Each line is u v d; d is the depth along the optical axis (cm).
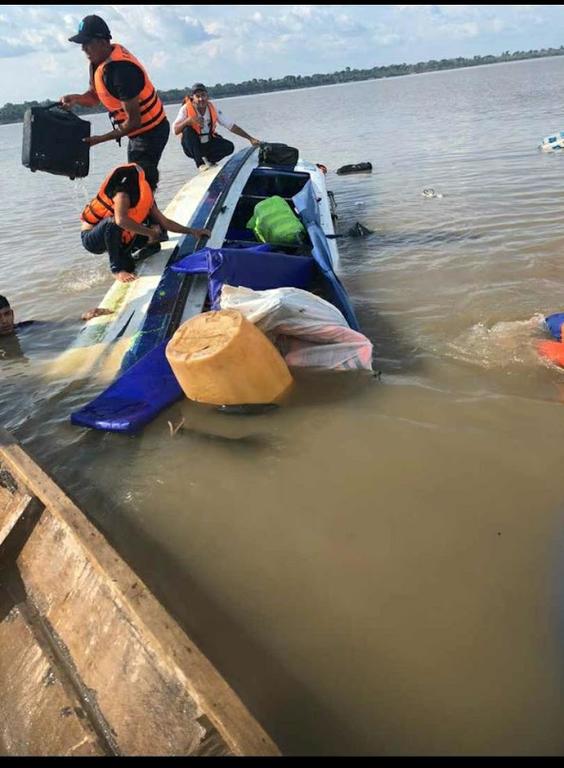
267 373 368
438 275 583
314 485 303
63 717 215
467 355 425
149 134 638
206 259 497
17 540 282
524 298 509
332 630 226
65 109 602
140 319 488
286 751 188
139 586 220
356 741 190
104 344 466
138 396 379
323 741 191
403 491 294
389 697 202
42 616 254
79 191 1370
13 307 628
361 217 837
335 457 322
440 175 1059
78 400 403
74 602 244
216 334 357
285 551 264
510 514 275
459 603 233
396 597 238
